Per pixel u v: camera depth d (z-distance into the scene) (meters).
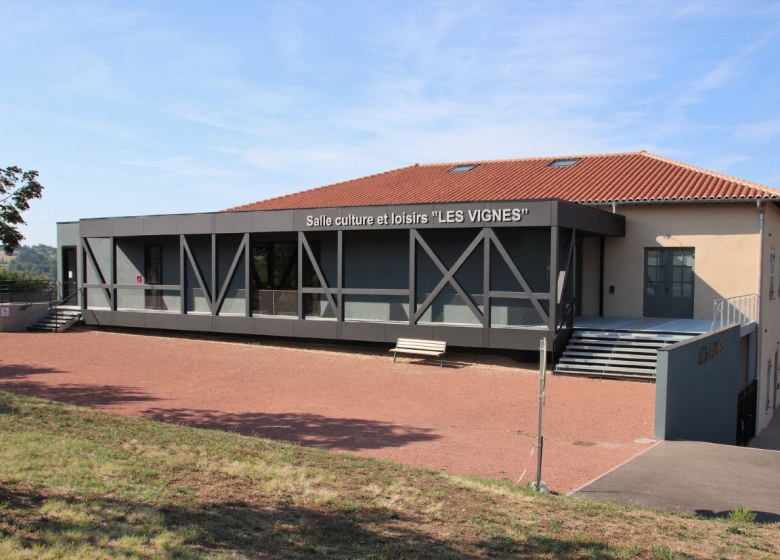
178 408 12.94
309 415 12.65
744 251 20.39
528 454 10.16
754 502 7.88
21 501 6.21
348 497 7.09
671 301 21.42
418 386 15.85
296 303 21.42
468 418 12.76
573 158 28.02
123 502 6.45
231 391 14.88
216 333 23.64
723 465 9.54
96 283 27.58
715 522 6.98
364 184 28.56
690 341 13.12
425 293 19.83
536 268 20.05
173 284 26.30
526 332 17.59
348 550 5.61
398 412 13.15
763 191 20.11
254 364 18.67
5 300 28.17
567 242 19.33
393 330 19.50
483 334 18.12
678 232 21.19
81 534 5.47
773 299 22.92
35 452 8.04
